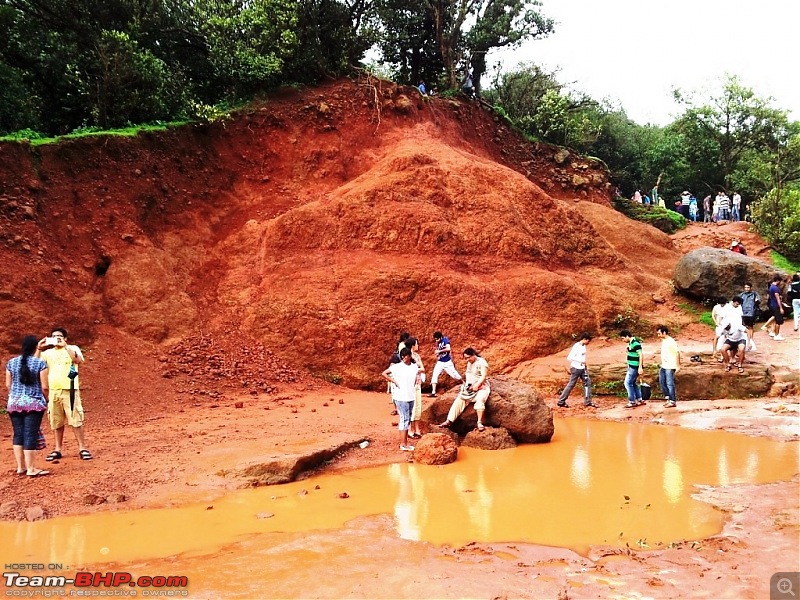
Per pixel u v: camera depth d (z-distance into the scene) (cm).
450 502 687
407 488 750
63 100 1792
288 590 449
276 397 1312
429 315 1631
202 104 1961
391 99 2300
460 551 532
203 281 1633
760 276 1844
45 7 1770
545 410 1030
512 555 523
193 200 1778
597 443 1010
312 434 975
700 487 730
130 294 1447
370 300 1608
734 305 1400
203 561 513
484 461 895
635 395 1341
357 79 2345
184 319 1489
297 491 734
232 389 1324
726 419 1141
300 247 1728
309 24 2320
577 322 1722
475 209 1931
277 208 1886
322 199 1883
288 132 2086
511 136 2858
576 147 3253
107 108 1733
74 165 1539
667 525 598
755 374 1355
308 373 1493
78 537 576
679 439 1020
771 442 973
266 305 1576
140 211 1612
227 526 608
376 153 2150
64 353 825
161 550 542
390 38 2852
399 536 575
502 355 1609
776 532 563
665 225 2783
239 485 742
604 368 1471
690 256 1925
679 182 3659
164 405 1171
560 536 572
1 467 785
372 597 436
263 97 2136
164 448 873
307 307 1564
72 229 1465
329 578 471
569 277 1869
